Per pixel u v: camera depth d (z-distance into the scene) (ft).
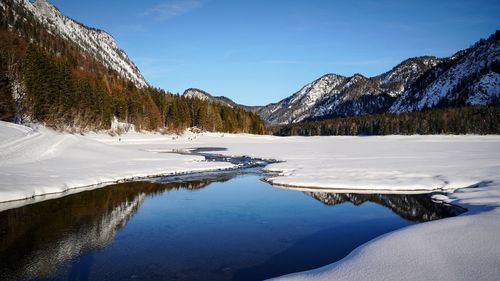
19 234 40.52
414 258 24.98
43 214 48.96
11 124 103.76
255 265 31.71
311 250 35.29
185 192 66.95
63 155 95.45
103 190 67.15
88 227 43.65
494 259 23.26
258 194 64.64
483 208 43.73
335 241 37.99
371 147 181.27
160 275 29.78
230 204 56.70
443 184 65.36
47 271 30.58
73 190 65.72
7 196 54.60
